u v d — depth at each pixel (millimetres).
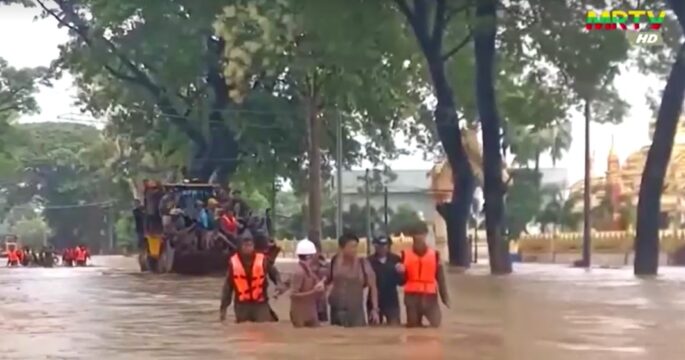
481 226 77562
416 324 16094
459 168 41719
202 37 54000
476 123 49406
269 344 13789
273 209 62906
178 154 63375
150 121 61219
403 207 83625
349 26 39312
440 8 39500
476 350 13039
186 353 12828
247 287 16891
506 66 42875
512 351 12953
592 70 39375
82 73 58000
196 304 22156
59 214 119938
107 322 17516
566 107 43188
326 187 72188
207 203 41844
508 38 40000
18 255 68562
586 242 54812
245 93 51031
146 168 73938
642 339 14375
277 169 59688
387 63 46781
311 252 16328
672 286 28766
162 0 53094
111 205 108875
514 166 75812
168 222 42094
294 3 40594
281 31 43188
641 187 37219
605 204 78625
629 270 45688
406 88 51594
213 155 57906
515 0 39156
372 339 14383
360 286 16312
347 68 43250
